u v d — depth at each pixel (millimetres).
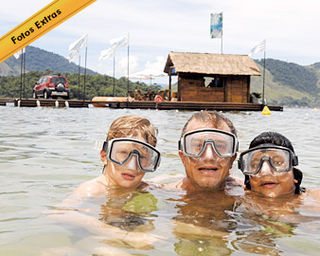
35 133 2941
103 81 29297
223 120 1117
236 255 694
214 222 886
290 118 6273
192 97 9695
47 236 768
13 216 916
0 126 3469
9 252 688
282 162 1070
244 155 1095
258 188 1105
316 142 2791
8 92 32062
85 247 713
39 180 1357
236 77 9805
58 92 9539
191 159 1085
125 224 851
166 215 926
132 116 1173
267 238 792
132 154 1091
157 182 1268
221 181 1105
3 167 1582
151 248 715
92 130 3242
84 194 1081
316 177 1538
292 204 1041
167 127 3682
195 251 709
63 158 1829
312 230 850
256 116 6648
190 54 9938
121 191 1121
